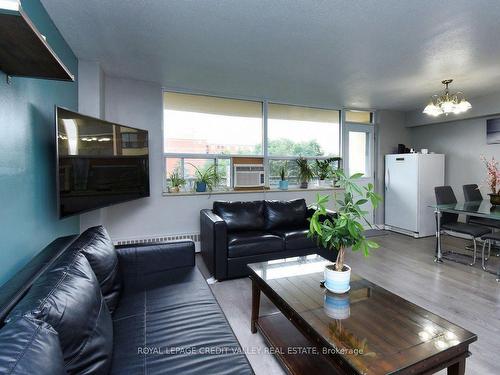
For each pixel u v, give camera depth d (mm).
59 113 1923
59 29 2330
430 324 1393
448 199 3945
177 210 3982
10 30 1075
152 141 3812
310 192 4789
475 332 2043
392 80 3643
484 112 4383
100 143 2525
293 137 4871
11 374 627
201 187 4086
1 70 1402
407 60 2984
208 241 3195
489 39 2498
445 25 2262
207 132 4254
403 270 3271
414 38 2486
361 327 1377
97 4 1984
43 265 1409
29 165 1712
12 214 1495
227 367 1121
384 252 3967
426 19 2174
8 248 1451
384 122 5488
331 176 4867
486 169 4578
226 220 3441
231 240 3002
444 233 4969
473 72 3336
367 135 5543
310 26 2285
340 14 2107
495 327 2100
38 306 916
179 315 1528
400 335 1304
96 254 1590
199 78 3588
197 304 1656
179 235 3979
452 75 3445
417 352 1182
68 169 2031
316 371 1572
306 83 3771
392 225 5258
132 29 2338
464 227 3584
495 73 3371
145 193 3398
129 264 2111
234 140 4434
